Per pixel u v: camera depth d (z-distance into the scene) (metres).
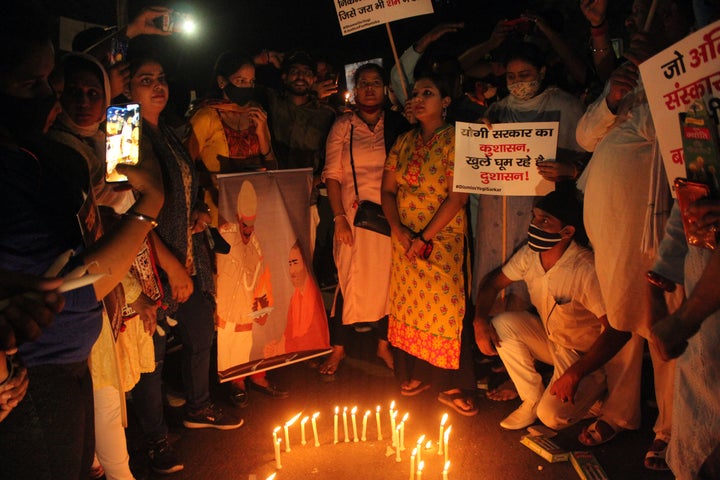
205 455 3.78
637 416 3.76
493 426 4.01
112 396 2.96
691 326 2.10
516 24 4.97
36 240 1.78
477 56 5.32
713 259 2.01
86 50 3.82
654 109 2.34
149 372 3.46
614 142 3.25
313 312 4.41
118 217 2.85
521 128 3.87
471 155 3.97
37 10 1.79
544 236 3.67
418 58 4.90
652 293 2.66
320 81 6.43
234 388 4.35
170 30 4.09
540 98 4.20
